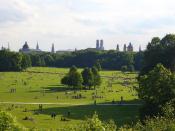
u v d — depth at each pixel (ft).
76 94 635.66
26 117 381.19
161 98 353.31
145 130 147.84
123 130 153.28
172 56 573.74
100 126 144.97
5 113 192.65
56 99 565.53
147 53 600.80
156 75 366.84
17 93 631.15
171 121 143.33
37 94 625.00
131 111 444.55
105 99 562.25
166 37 617.21
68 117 399.24
